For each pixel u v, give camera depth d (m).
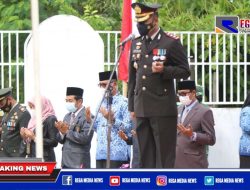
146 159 14.73
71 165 18.56
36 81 12.16
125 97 19.62
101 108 17.42
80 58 21.86
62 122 18.41
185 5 25.33
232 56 21.83
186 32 21.78
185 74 14.50
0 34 21.53
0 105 18.83
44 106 18.64
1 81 21.61
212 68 21.83
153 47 14.54
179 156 17.81
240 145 18.61
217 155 21.69
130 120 18.34
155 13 14.52
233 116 21.70
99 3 28.02
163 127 14.52
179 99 18.30
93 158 21.38
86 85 21.83
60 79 21.83
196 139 17.70
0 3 25.36
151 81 14.49
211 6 25.23
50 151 18.72
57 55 21.83
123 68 21.08
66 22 21.88
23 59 21.66
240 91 22.02
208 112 18.02
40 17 25.98
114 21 26.33
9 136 18.78
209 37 21.73
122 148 18.59
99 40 21.86
